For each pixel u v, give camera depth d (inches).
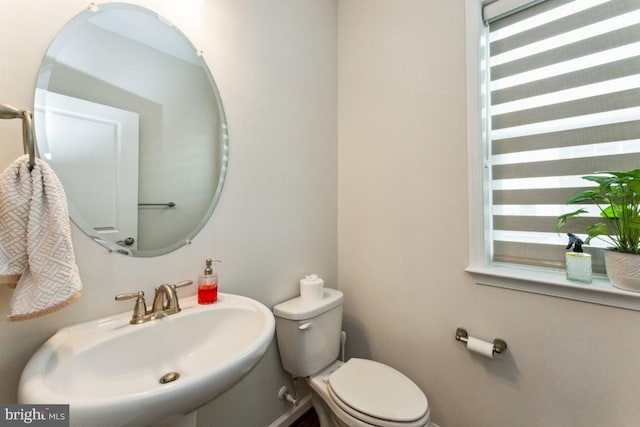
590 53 38.4
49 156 28.1
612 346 34.4
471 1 45.0
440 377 49.6
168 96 37.5
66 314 28.8
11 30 26.1
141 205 35.0
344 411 38.1
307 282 51.7
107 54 32.3
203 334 34.2
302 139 56.6
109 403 18.3
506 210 45.6
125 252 33.3
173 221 38.0
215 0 42.2
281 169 52.4
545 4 41.5
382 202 57.4
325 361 50.1
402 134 54.1
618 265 33.6
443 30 48.3
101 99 31.9
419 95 51.4
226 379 23.5
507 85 45.1
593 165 38.3
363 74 60.5
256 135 48.1
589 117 38.5
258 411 48.4
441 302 49.2
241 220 45.9
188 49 39.3
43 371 22.4
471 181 45.3
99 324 30.0
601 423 35.2
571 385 37.3
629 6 35.7
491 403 44.0
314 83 59.1
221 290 43.1
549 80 41.4
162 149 37.0
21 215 23.0
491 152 46.8
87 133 30.8
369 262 59.9
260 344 27.2
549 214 41.8
